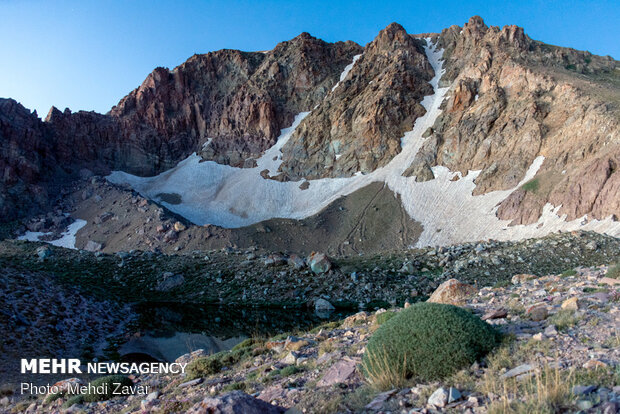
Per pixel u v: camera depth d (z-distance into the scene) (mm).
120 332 42594
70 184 167250
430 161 154375
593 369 7680
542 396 6746
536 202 114188
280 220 144625
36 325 37219
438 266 64562
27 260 62375
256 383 13180
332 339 17641
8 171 147875
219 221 157875
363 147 168875
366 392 9172
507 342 10133
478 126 148375
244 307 54969
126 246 130125
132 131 199500
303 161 178000
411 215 135750
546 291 19094
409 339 9570
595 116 118625
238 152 196250
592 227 95812
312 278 61062
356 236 132250
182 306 55625
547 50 180000
